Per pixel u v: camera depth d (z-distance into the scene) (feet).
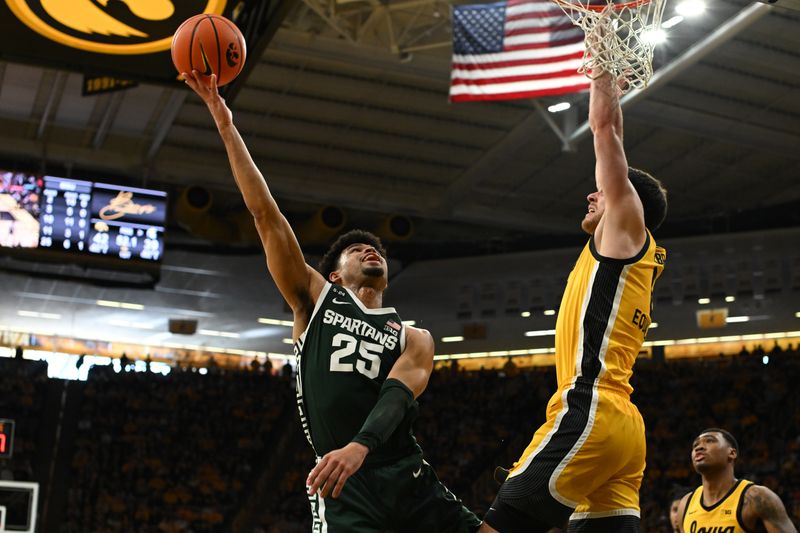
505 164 79.92
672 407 92.38
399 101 71.51
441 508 13.14
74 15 34.96
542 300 93.91
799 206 80.23
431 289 96.84
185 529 85.51
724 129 71.67
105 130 74.69
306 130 75.92
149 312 102.78
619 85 15.99
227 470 93.30
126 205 69.77
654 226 15.37
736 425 88.07
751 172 80.18
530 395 99.50
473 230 92.99
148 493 87.56
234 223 82.23
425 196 85.56
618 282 13.82
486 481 91.20
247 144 77.97
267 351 116.78
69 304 99.91
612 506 13.88
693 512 23.07
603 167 14.34
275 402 102.12
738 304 88.58
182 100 67.72
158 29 35.83
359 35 59.57
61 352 109.81
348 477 11.85
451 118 73.41
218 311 102.68
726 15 59.11
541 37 47.11
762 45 62.64
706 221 83.97
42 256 66.95
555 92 46.29
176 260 88.38
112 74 37.45
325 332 13.41
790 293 85.56
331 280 14.55
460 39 47.80
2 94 69.46
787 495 76.38
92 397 95.20
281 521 87.40
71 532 82.07
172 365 114.21
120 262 68.64
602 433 13.24
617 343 13.69
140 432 93.66
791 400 87.66
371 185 84.02
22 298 97.76
